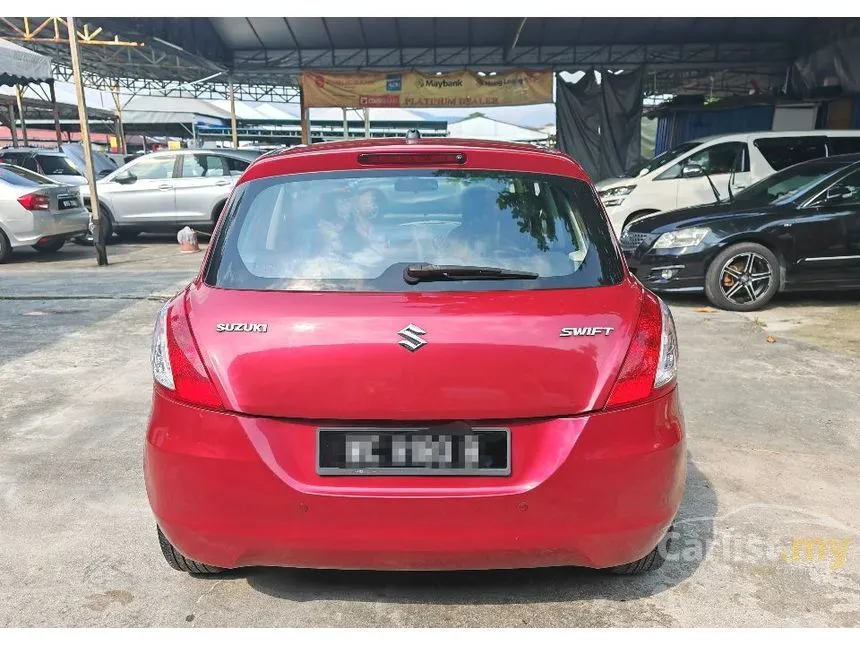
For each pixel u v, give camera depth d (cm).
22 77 1501
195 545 213
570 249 234
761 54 1733
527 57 1802
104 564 270
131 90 2512
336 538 204
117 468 353
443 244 233
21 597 249
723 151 1070
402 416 202
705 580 258
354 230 237
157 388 220
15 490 329
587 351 206
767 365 512
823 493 323
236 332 209
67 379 496
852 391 457
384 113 3009
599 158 1777
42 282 895
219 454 205
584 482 204
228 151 1355
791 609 241
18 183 1116
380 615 239
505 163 254
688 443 378
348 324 205
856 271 690
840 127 1488
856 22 1396
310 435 205
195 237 1274
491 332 204
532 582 256
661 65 1770
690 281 700
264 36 1795
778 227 680
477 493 202
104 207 1337
